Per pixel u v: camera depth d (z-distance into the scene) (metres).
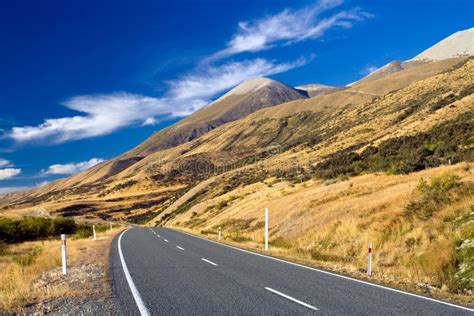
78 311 7.40
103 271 12.80
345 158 59.59
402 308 7.68
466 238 13.48
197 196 109.44
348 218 22.23
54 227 49.81
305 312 7.30
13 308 7.77
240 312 7.29
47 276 12.34
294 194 42.03
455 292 10.34
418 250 14.80
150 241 26.81
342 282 10.52
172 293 9.02
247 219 38.34
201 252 18.72
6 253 25.84
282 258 16.25
